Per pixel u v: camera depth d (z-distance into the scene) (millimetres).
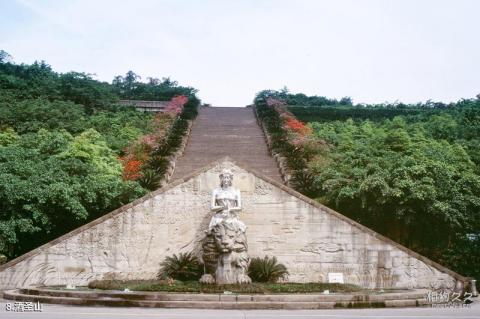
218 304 17391
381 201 23672
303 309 17453
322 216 23672
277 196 23969
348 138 42156
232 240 21094
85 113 50594
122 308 17250
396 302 18516
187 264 22688
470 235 25484
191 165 35094
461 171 28969
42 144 30312
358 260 23219
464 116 51938
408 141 33656
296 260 23406
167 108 53344
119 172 30703
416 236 25219
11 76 55156
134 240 23500
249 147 40188
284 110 53406
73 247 23109
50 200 23172
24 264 22641
